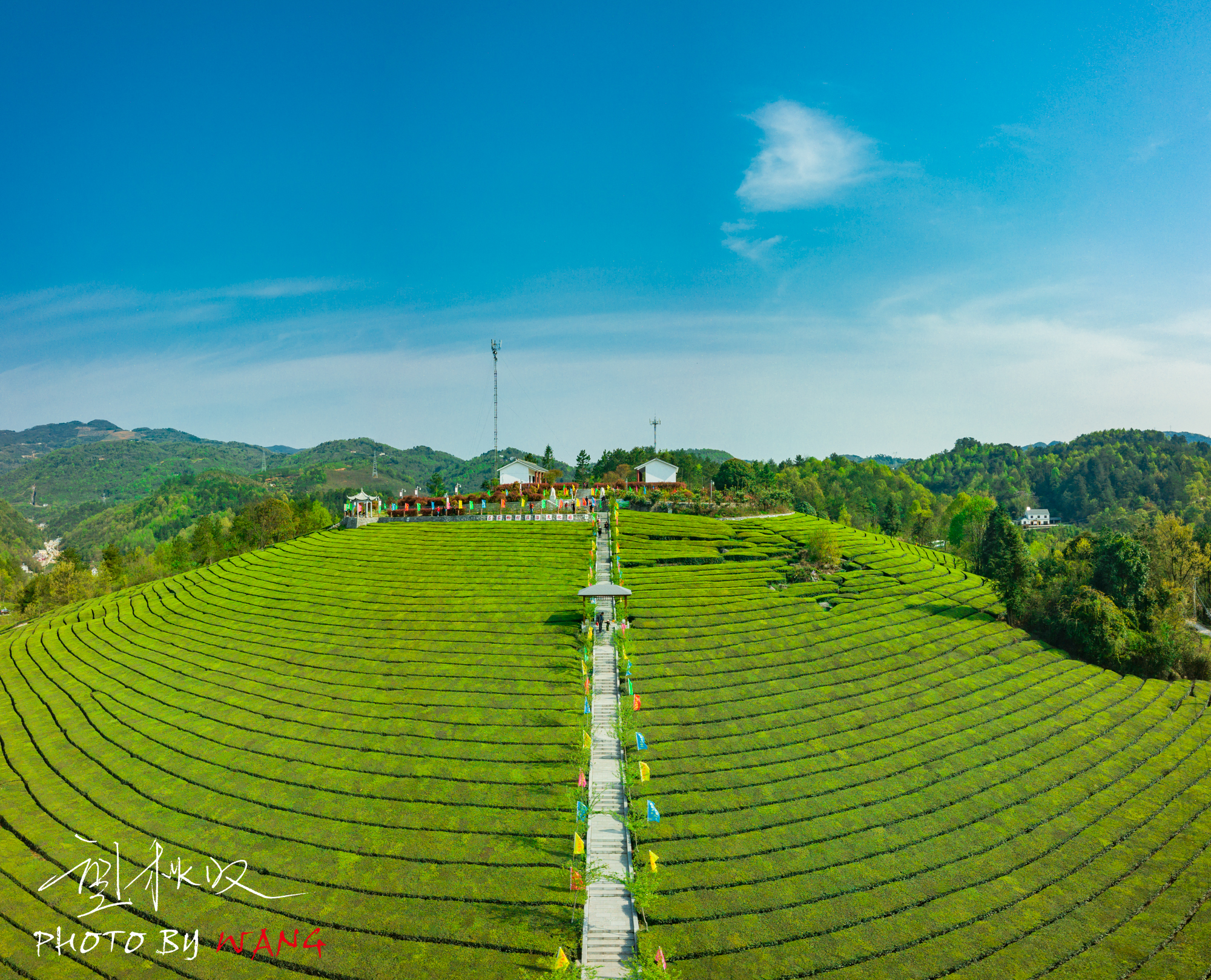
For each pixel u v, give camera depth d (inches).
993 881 1818.4
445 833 1942.7
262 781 2207.2
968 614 3590.1
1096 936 1637.6
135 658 3314.5
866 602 3609.7
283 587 3966.5
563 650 2974.9
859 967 1542.8
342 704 2647.6
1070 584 3462.1
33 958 1531.7
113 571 6432.1
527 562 3986.2
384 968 1498.5
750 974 1514.5
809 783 2185.0
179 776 2260.1
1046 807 2119.8
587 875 1737.2
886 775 2237.9
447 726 2465.6
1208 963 1542.8
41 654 3659.0
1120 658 3093.0
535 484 6131.9
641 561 3951.8
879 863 1867.6
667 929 1627.7
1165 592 3476.9
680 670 2810.0
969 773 2267.5
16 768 2381.9
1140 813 2090.3
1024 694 2797.7
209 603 3924.7
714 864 1841.8
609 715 2522.1
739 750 2330.2
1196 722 2652.6
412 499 5462.6
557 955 1457.9
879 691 2741.1
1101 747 2445.9
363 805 2069.4
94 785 2233.0
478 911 1669.5
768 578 3831.2
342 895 1721.2
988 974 1531.7
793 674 2827.3
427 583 3794.3
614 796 2096.5
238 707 2691.9
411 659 2960.1
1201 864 1870.1
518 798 2082.9
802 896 1744.6
